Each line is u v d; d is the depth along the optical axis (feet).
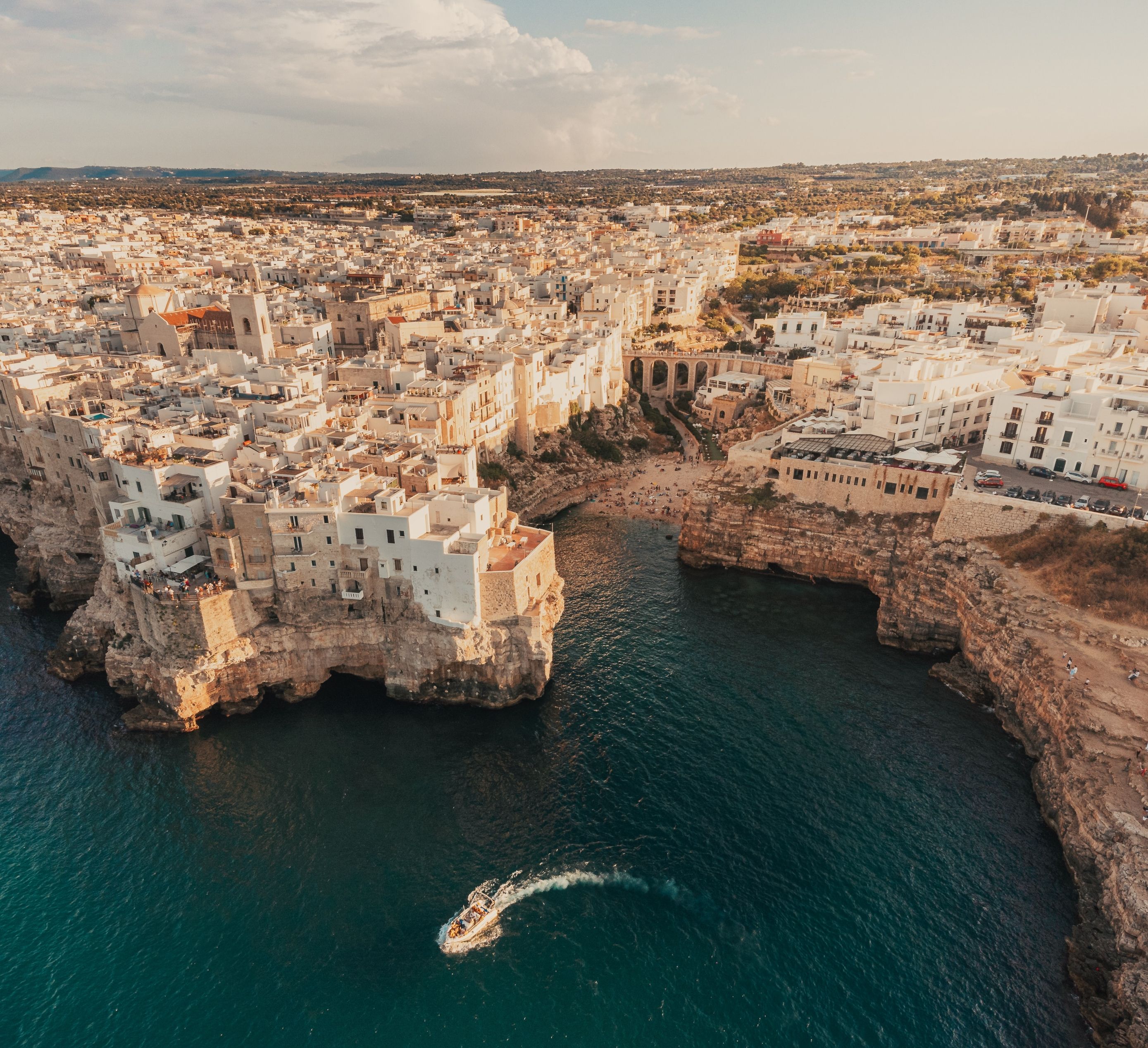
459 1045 192.95
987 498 364.17
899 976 208.64
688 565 440.45
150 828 253.85
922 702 317.42
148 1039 194.70
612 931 221.46
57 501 381.40
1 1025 197.47
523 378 526.57
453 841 248.93
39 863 241.14
